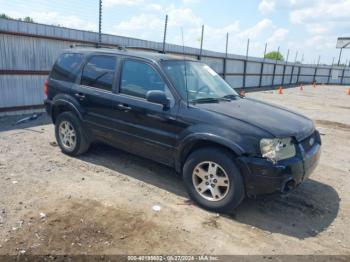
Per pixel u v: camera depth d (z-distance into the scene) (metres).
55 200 4.40
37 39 10.19
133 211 4.23
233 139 3.98
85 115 5.66
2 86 9.55
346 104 19.16
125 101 5.03
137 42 14.51
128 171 5.56
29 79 10.22
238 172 4.02
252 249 3.59
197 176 4.41
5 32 9.22
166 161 4.77
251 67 29.30
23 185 4.82
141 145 4.96
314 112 14.70
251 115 4.38
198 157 4.30
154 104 4.71
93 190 4.78
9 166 5.54
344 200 4.99
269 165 3.86
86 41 11.66
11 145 6.71
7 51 9.45
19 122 8.90
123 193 4.74
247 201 4.70
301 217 4.37
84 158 6.05
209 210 4.33
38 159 5.94
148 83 4.89
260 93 24.64
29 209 4.12
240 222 4.13
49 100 6.28
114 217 4.05
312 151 4.46
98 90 5.46
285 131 4.09
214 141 4.09
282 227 4.09
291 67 39.12
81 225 3.83
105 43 12.44
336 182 5.74
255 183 3.94
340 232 4.06
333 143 8.71
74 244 3.46
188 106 4.46
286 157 4.02
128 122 5.03
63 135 6.18
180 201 4.59
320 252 3.62
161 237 3.69
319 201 4.89
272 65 33.69
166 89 4.67
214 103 4.70
